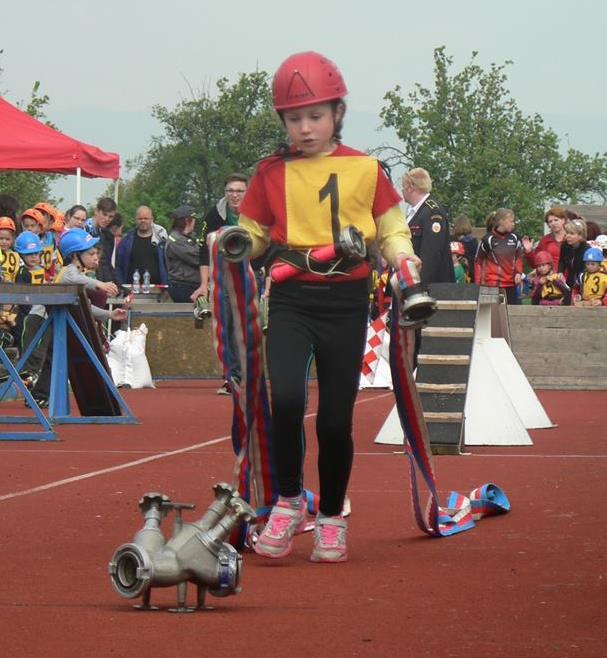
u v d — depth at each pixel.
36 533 6.87
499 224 21.14
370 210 6.28
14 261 16.64
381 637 4.61
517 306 20.44
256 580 5.70
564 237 21.69
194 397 17.50
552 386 20.42
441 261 13.62
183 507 5.07
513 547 6.49
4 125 22.22
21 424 12.98
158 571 4.94
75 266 14.89
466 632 4.68
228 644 4.50
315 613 5.00
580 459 10.51
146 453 10.78
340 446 6.24
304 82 6.18
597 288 20.98
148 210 21.66
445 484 8.96
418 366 11.03
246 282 6.29
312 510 7.19
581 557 6.17
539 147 54.00
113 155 23.30
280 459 6.29
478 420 11.55
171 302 21.88
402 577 5.76
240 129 71.94
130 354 19.38
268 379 6.60
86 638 4.57
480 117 53.28
